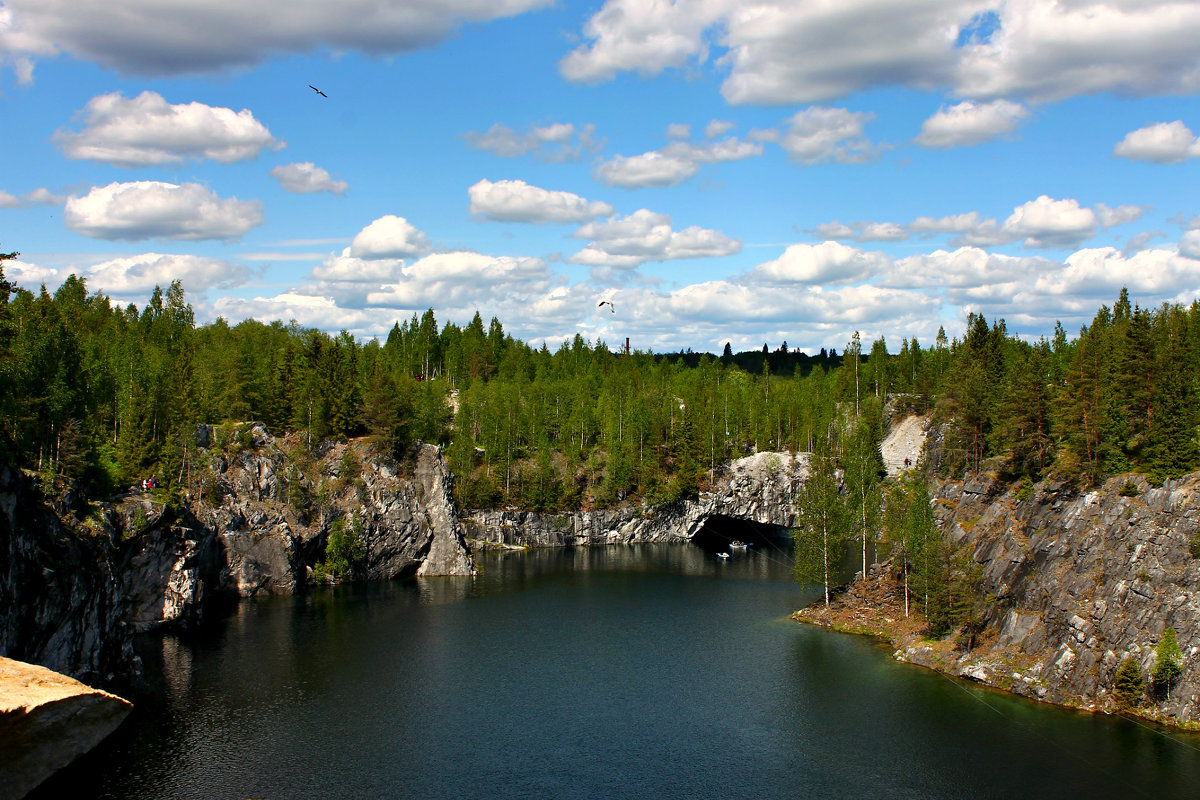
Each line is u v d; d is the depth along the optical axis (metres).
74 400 99.06
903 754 65.62
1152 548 74.06
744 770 63.25
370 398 146.62
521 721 73.00
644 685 82.69
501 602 120.00
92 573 74.62
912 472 141.25
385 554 137.25
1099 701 72.75
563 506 178.50
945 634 91.69
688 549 174.62
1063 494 87.50
